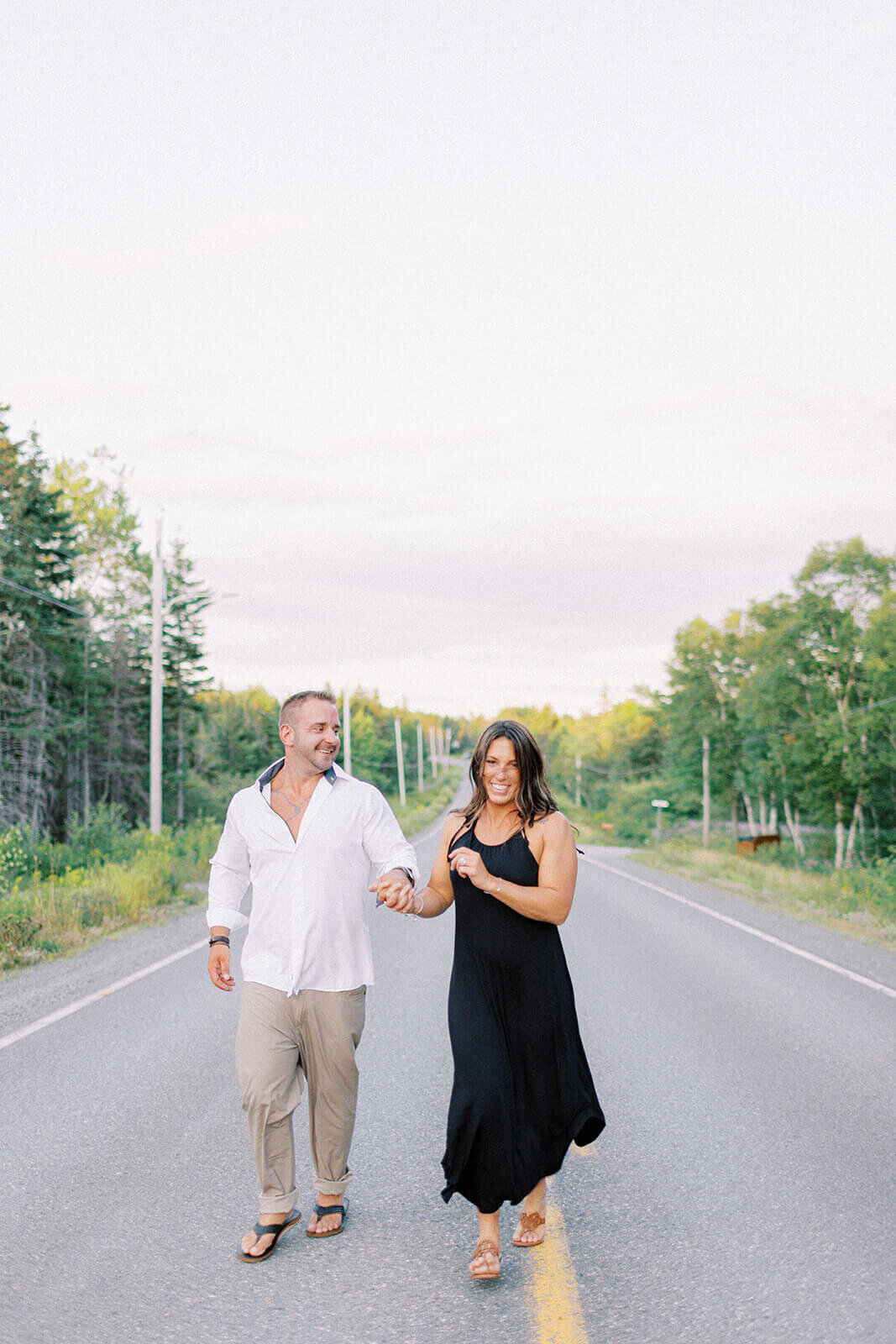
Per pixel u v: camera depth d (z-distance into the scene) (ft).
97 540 210.38
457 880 14.05
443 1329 12.31
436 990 34.42
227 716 307.17
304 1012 14.58
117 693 184.34
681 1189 16.85
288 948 14.53
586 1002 32.30
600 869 102.68
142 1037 26.73
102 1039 26.55
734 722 266.16
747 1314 12.63
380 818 15.01
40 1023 28.35
